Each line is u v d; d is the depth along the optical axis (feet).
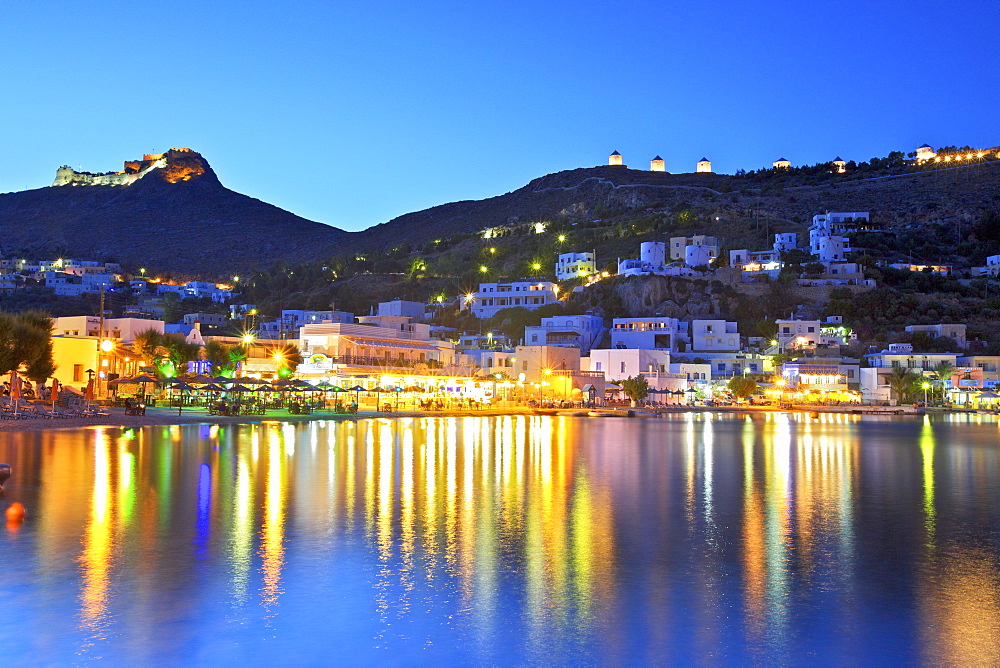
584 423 310.65
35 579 60.13
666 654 48.75
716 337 564.30
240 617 53.36
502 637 50.88
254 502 94.84
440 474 128.06
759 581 64.18
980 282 648.38
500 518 88.84
